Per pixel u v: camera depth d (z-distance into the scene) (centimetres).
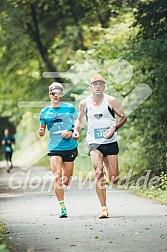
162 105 2556
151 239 1303
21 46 4575
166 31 2477
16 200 2173
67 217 1680
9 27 4438
